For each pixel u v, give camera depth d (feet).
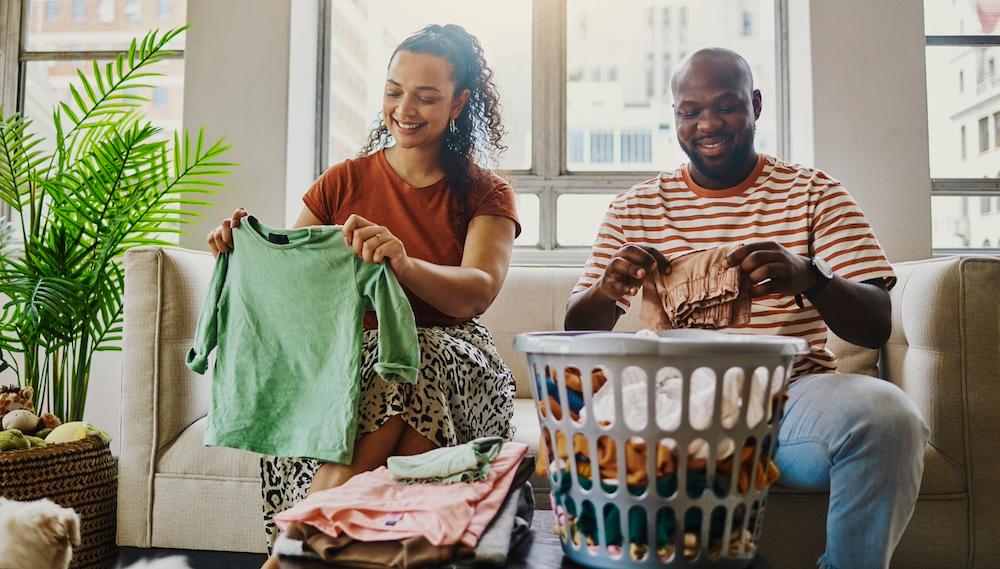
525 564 2.66
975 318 4.83
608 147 9.04
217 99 8.16
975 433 4.76
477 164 5.21
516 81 9.09
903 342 5.56
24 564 3.65
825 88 7.77
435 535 2.43
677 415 2.38
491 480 2.96
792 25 8.51
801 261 3.94
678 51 9.04
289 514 2.58
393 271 3.95
